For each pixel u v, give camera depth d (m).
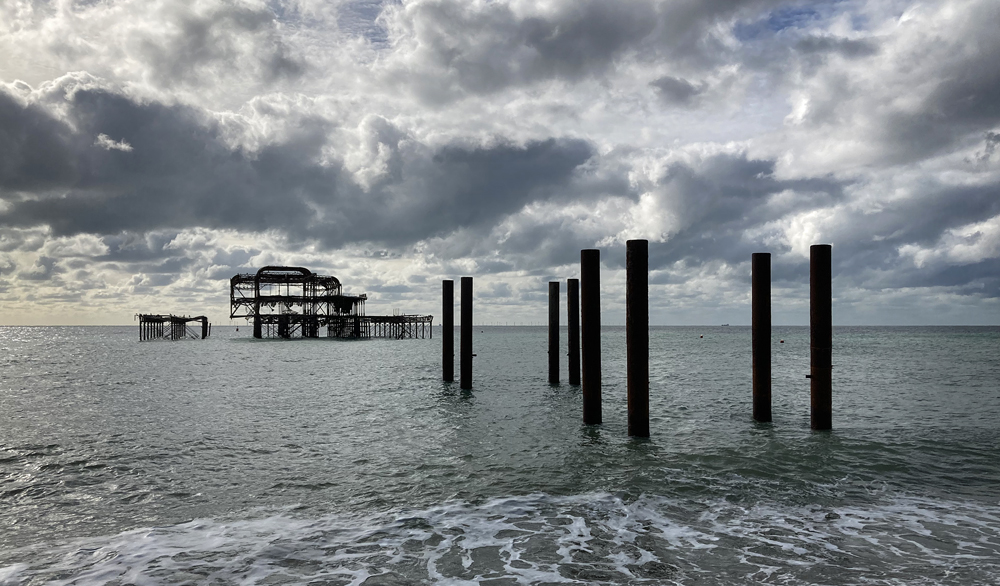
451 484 9.08
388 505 8.12
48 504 8.25
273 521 7.52
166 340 87.50
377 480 9.34
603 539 6.84
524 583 5.67
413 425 14.07
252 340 80.81
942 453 10.74
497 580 5.75
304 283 83.19
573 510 7.86
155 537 6.96
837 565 6.03
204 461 10.62
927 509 7.83
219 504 8.22
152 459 10.78
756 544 6.63
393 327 95.19
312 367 33.88
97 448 11.68
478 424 14.12
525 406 17.02
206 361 40.25
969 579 5.64
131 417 15.48
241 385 23.77
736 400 17.89
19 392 21.56
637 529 7.16
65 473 9.84
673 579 5.75
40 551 6.53
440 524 7.35
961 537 6.79
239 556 6.36
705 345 67.56
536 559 6.26
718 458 10.47
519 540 6.81
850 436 12.23
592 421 13.59
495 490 8.77
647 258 12.05
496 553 6.44
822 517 7.54
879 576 5.75
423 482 9.20
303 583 5.70
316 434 13.02
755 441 11.81
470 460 10.53
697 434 12.57
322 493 8.68
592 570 5.98
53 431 13.51
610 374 26.88
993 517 7.50
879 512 7.72
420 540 6.83
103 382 25.42
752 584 5.62
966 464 10.04
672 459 10.44
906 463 10.09
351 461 10.54
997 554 6.27
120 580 5.75
